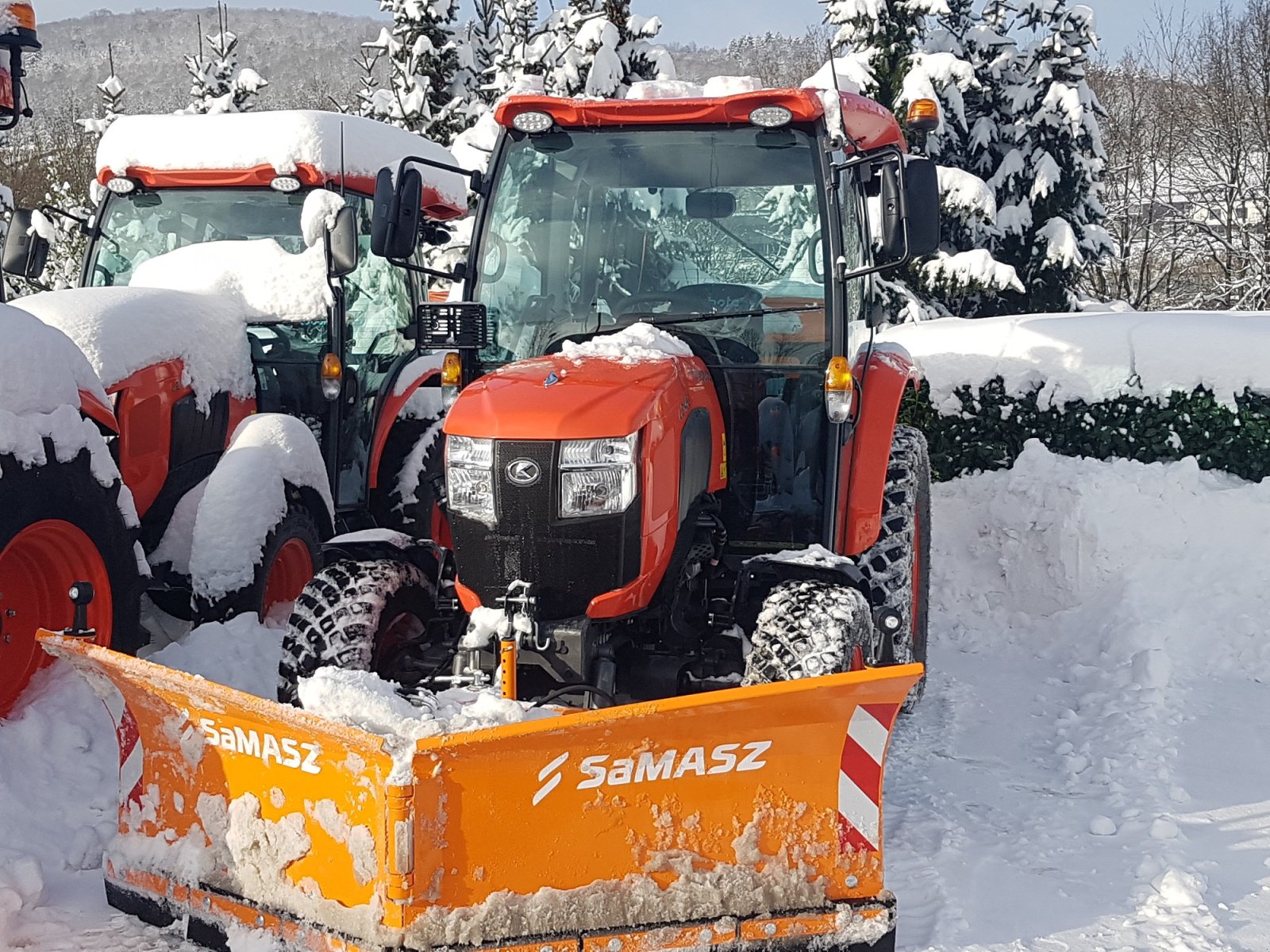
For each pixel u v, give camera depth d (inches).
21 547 167.9
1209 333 291.3
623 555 146.9
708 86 190.4
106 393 198.1
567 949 116.4
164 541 212.1
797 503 180.2
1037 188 687.1
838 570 154.3
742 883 122.3
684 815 121.7
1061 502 285.9
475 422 150.2
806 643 142.6
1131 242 1103.6
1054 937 137.2
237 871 126.6
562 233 182.9
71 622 175.0
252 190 259.9
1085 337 303.7
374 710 121.6
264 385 254.7
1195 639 252.7
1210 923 139.6
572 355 162.9
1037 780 190.9
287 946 121.0
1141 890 149.3
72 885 143.9
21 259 252.2
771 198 179.2
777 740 122.5
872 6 618.2
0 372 162.9
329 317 245.0
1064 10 690.2
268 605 220.1
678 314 179.9
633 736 118.0
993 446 309.3
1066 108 682.2
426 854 114.8
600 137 183.0
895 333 333.4
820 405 178.7
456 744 113.1
